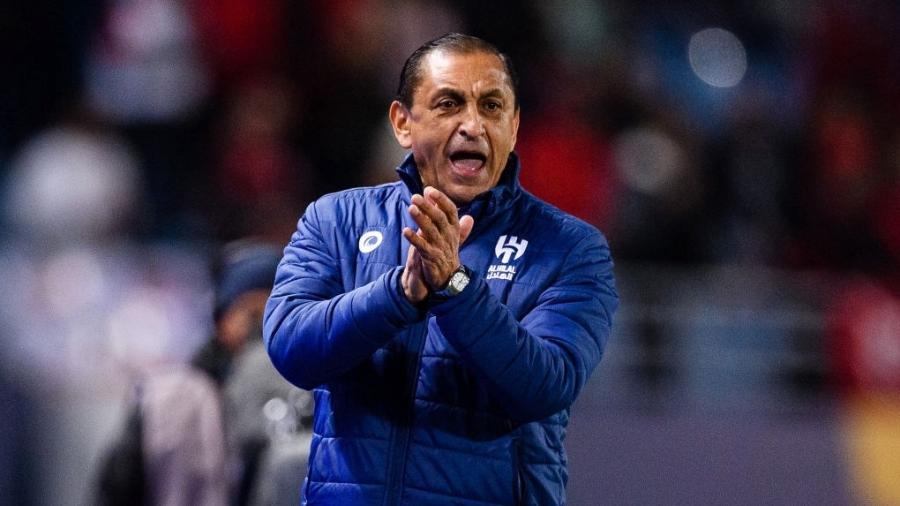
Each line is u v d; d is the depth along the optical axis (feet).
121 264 83.51
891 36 119.55
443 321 33.81
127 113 110.01
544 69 110.63
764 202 106.52
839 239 104.37
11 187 101.86
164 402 55.36
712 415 87.40
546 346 34.86
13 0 112.27
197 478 54.80
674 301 91.91
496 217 37.35
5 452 79.92
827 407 88.38
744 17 125.29
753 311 92.17
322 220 38.22
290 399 54.19
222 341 56.54
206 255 84.43
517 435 36.06
